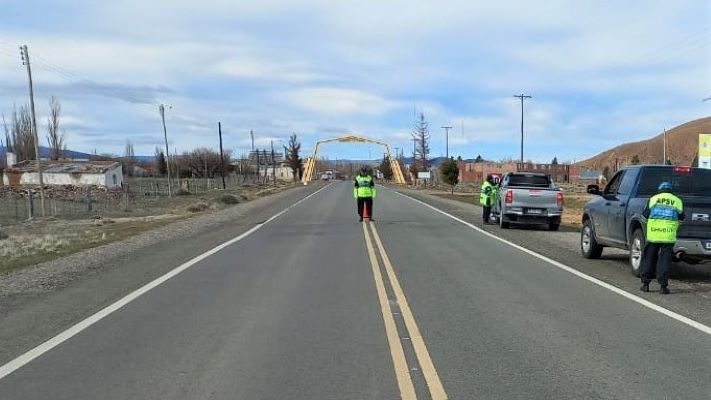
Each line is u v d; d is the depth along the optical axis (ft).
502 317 25.95
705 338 22.75
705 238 33.96
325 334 23.18
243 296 30.42
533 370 19.02
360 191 79.41
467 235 60.95
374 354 20.67
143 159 488.44
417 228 68.49
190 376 18.51
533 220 68.08
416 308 27.63
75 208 135.64
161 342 22.25
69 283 34.91
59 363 19.88
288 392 17.12
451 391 17.17
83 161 273.75
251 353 20.81
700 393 17.06
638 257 36.29
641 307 28.07
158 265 41.47
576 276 36.55
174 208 131.34
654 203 31.76
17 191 188.55
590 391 17.19
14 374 18.80
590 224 44.55
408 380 18.10
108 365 19.62
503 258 44.14
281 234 62.44
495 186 76.28
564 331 23.68
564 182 360.89
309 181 410.52
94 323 25.20
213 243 54.95
